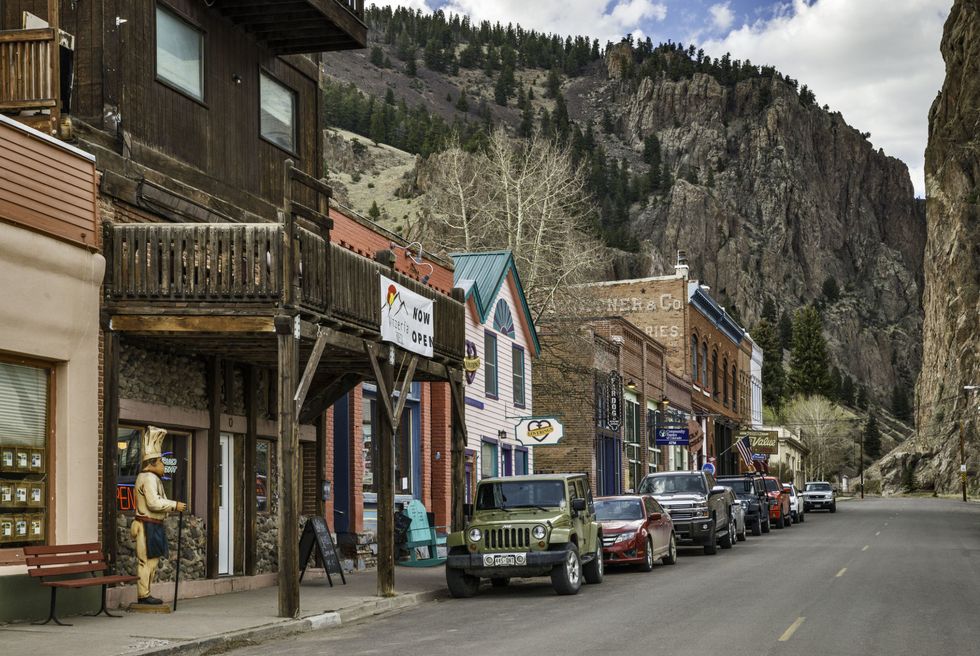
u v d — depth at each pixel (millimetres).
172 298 15711
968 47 157250
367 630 14828
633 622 14945
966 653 12219
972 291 133375
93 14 16359
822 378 181875
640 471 50500
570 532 19375
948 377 135375
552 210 49594
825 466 148875
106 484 15703
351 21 20500
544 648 12531
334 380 21141
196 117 18422
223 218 18781
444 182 56188
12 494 14281
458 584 19250
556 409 43344
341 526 24062
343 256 17188
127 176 16359
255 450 19844
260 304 15562
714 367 69438
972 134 152125
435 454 29250
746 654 12023
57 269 14859
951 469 126812
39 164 14594
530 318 37156
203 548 18359
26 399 14633
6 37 15227
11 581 13758
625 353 48250
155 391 17344
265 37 20594
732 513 34625
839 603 17234
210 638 12812
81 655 11430
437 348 21203
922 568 24406
